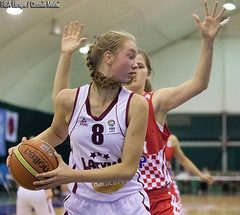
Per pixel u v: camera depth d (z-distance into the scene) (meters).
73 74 16.45
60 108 3.11
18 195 7.64
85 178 2.86
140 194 3.17
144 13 20.22
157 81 27.16
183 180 24.00
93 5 16.84
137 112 2.96
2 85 20.75
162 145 3.98
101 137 2.97
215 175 24.81
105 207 3.09
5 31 16.78
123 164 2.92
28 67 20.81
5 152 21.25
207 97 27.94
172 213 4.00
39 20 16.58
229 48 27.25
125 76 3.05
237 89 27.56
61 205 14.97
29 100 23.23
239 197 20.88
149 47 26.05
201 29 3.55
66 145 22.03
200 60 3.62
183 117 28.28
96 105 3.02
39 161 2.90
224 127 27.77
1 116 21.12
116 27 20.14
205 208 14.92
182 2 20.70
